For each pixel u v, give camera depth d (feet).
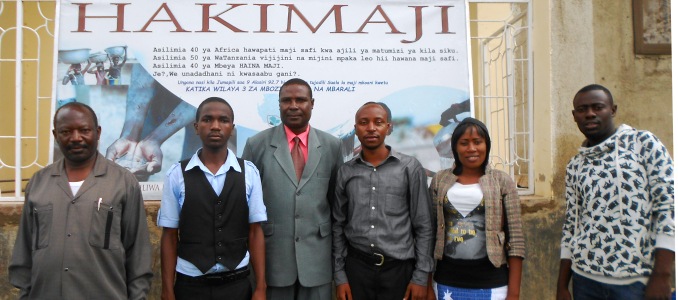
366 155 8.66
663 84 11.53
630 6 11.48
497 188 8.17
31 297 7.03
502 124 12.73
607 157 7.70
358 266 8.38
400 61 11.23
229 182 7.89
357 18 11.21
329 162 8.96
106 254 7.12
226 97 10.93
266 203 8.63
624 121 11.43
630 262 7.36
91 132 7.25
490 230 8.02
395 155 8.63
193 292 7.78
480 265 8.02
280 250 8.48
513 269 8.09
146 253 7.61
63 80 10.70
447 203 8.32
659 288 7.21
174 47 10.88
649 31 11.48
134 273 7.51
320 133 9.12
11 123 14.73
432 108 11.22
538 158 11.69
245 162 8.24
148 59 10.84
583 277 7.92
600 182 7.66
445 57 11.32
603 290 7.64
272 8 11.07
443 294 8.23
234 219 7.88
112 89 10.76
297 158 8.82
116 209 7.29
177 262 8.00
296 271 8.43
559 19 11.30
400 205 8.45
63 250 6.95
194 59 10.89
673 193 7.20
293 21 11.09
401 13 11.29
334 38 11.13
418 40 11.28
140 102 10.78
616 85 11.41
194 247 7.75
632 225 7.38
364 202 8.39
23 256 7.26
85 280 6.98
